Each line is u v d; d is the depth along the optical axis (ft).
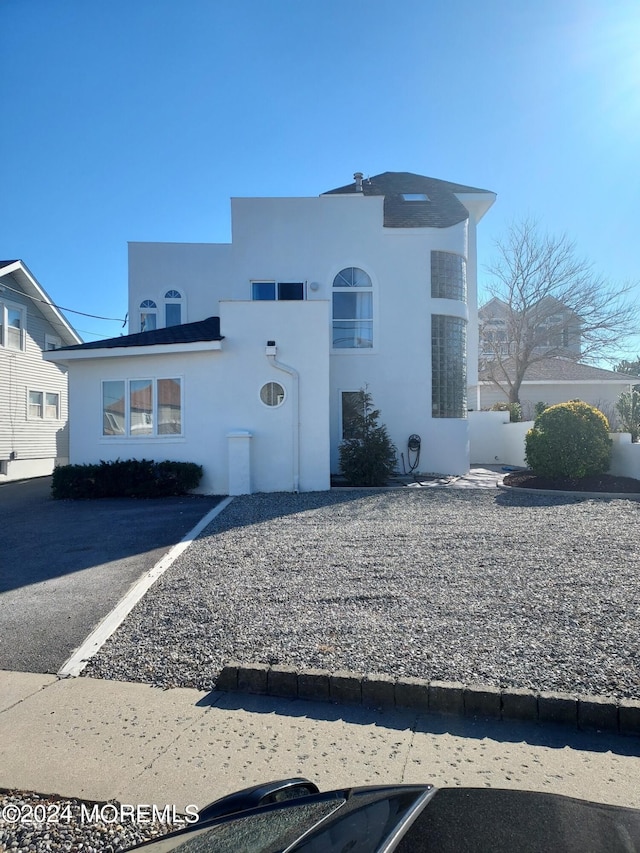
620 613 17.90
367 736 12.46
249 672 14.57
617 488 41.29
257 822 7.16
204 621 18.57
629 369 117.70
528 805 6.68
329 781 10.80
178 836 7.23
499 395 100.42
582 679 13.92
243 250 53.93
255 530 30.71
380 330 54.03
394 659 15.24
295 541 28.07
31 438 74.69
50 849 9.59
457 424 55.16
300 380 44.11
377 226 54.34
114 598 21.20
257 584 21.84
